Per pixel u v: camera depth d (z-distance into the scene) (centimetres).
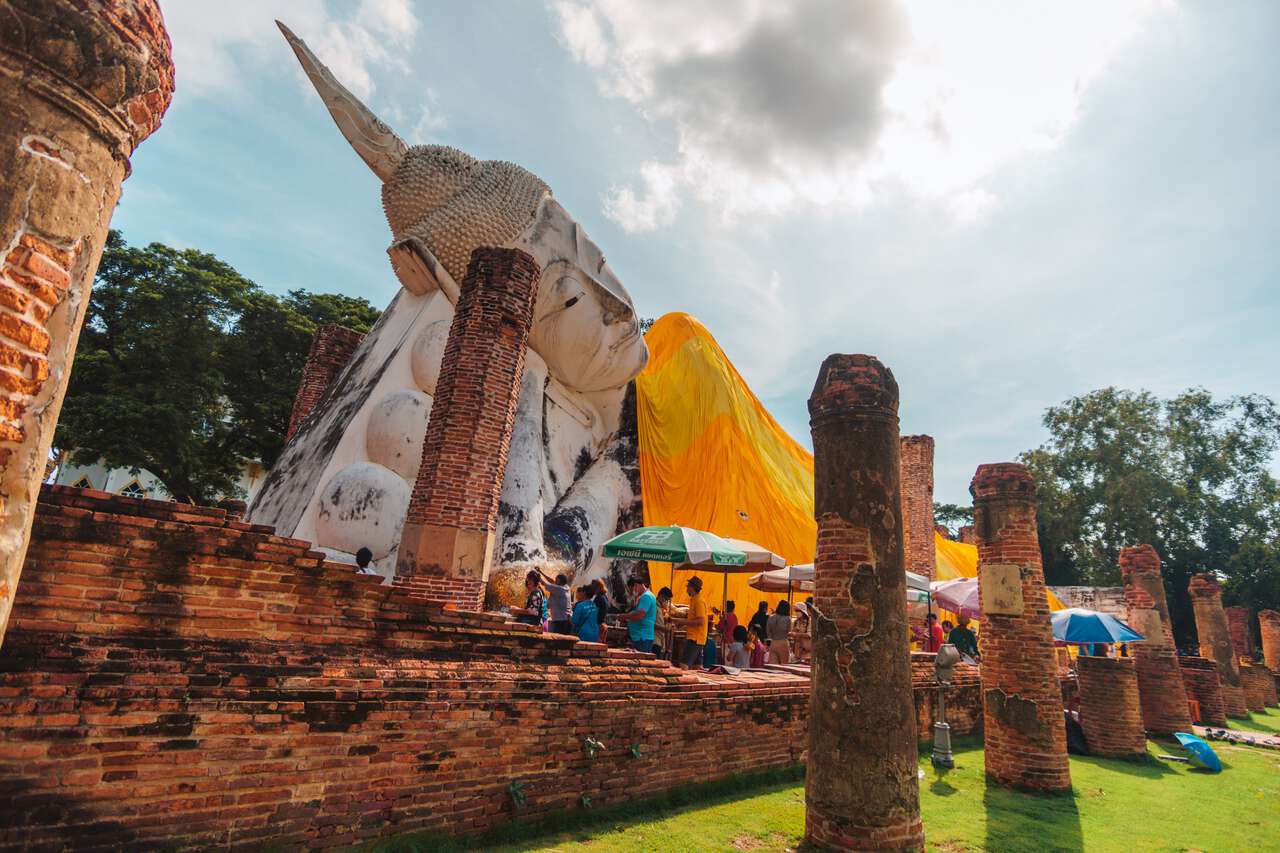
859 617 657
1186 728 1548
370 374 1872
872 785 616
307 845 510
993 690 999
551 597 1120
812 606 698
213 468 2947
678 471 2406
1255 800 973
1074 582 4259
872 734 628
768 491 2447
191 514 503
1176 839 761
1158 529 3994
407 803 563
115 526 473
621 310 2167
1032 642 982
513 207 1986
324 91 1912
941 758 1077
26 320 284
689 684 808
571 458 2197
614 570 2017
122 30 308
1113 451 4062
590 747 682
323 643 555
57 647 443
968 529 4853
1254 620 4069
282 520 1644
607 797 701
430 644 614
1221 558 3931
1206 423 4109
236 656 505
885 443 706
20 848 408
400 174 1964
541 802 646
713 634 1504
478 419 1116
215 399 2850
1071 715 1345
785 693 939
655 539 1158
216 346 2736
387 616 591
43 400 294
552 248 2039
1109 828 790
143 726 458
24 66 283
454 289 1900
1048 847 709
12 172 279
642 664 773
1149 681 1602
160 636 484
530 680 657
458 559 1060
